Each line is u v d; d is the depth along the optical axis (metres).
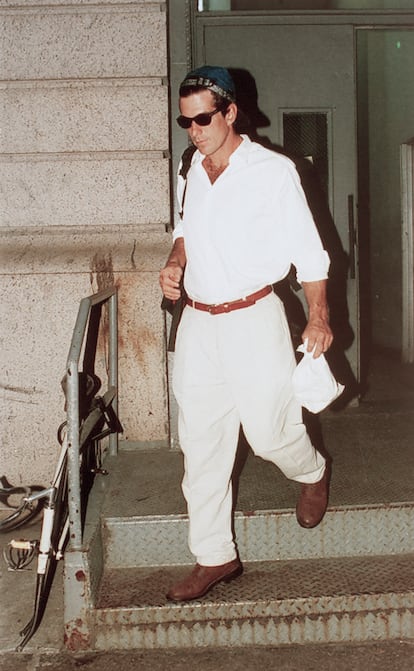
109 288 3.29
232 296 2.36
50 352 3.47
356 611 2.58
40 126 3.48
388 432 3.73
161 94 3.46
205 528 2.57
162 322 3.45
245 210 2.30
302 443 2.56
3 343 3.47
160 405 3.52
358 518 2.84
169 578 2.76
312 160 4.09
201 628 2.56
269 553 2.85
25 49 3.45
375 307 6.66
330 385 2.39
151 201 3.50
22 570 3.07
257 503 2.91
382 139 6.38
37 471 3.57
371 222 6.68
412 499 2.88
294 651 2.54
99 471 3.12
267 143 4.06
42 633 2.68
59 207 3.51
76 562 2.56
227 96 2.26
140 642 2.58
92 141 3.49
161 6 3.45
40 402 3.51
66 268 3.40
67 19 3.45
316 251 2.35
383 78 6.33
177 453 3.51
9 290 3.43
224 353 2.37
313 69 4.02
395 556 2.86
